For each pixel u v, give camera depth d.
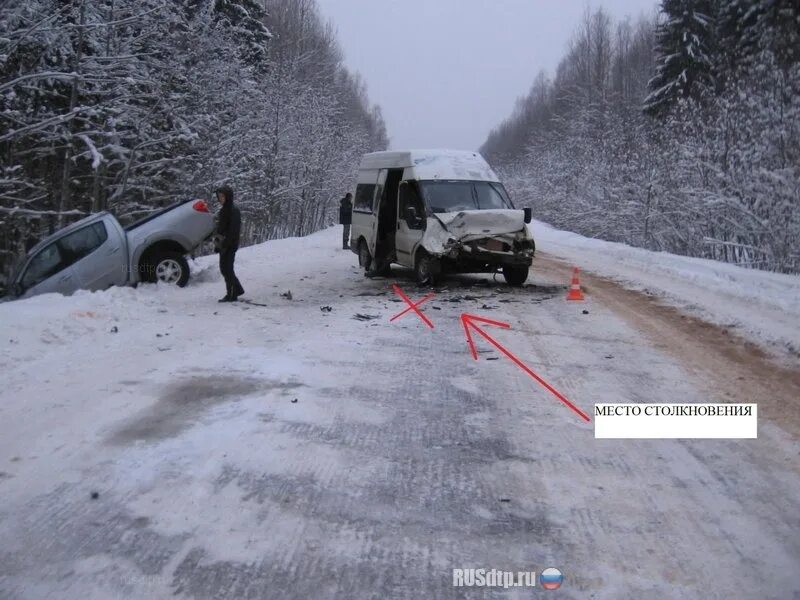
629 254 22.52
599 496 4.66
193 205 13.59
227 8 32.34
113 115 18.83
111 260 12.38
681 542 4.06
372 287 14.42
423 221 14.02
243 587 3.52
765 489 4.79
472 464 5.14
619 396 6.82
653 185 24.92
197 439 5.33
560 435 5.77
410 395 6.73
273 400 6.31
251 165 27.70
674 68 39.91
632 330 10.09
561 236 35.69
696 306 12.10
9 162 17.59
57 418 5.77
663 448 5.53
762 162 18.80
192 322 10.03
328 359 7.95
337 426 5.79
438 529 4.17
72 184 20.75
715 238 21.66
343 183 49.09
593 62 61.41
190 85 22.31
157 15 19.61
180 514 4.21
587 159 39.62
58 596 3.40
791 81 18.64
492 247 13.53
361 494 4.59
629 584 3.63
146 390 6.57
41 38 16.48
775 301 12.30
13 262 19.58
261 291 13.52
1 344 7.96
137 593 3.44
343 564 3.76
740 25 33.53
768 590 3.58
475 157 15.20
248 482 4.66
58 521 4.10
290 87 33.84
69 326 8.97
